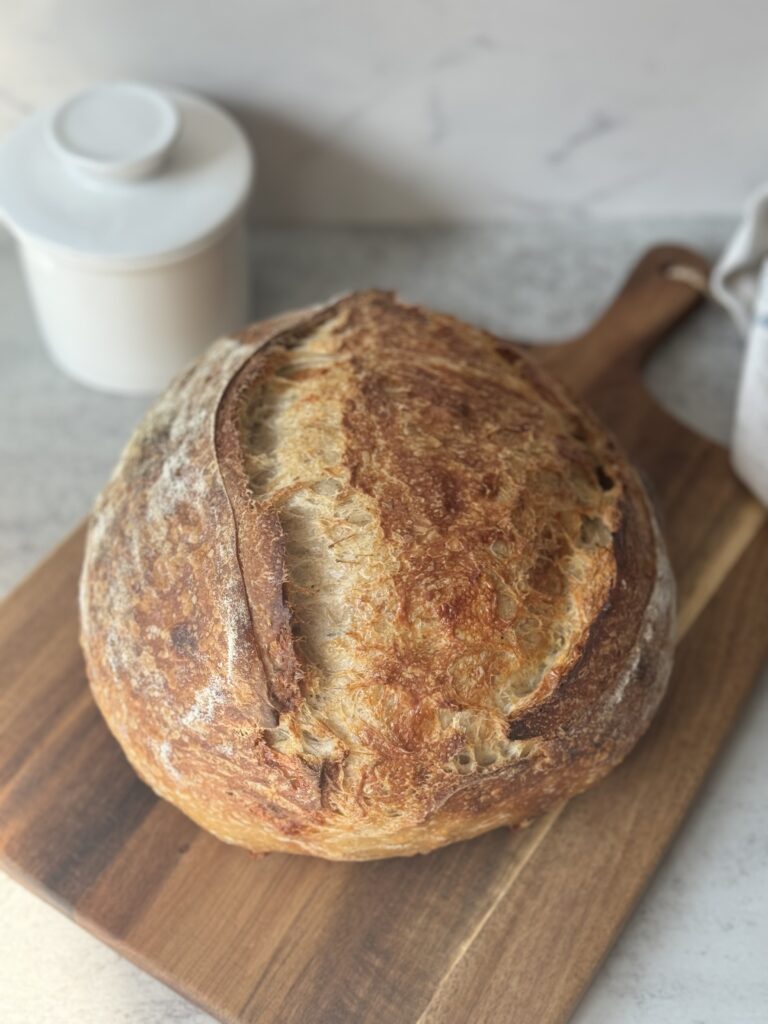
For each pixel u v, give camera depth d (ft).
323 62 1.47
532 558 1.01
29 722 1.17
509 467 1.04
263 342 1.10
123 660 1.02
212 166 1.36
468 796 0.99
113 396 1.52
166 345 1.44
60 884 1.08
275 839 1.02
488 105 1.52
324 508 1.00
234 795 0.99
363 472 1.01
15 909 1.12
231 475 1.01
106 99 1.35
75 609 1.25
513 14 1.41
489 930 1.05
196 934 1.05
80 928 1.11
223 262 1.39
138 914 1.06
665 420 1.40
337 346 1.11
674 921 1.10
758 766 1.19
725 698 1.19
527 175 1.62
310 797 0.96
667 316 1.50
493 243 1.66
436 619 0.97
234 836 1.04
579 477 1.10
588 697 1.01
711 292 1.53
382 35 1.44
